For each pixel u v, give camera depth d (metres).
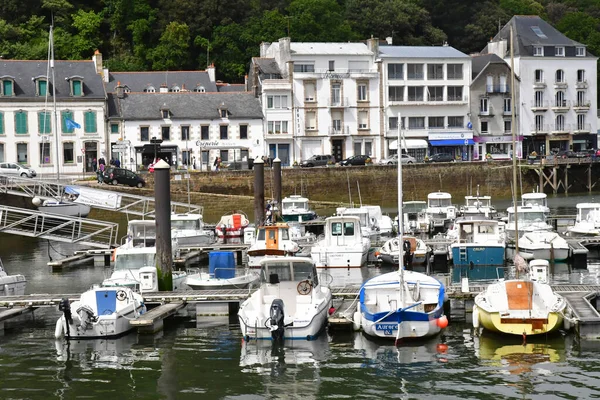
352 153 101.69
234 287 36.47
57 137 83.75
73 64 92.44
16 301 32.25
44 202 61.03
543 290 29.52
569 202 87.75
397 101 102.75
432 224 60.75
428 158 99.25
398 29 129.62
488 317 28.25
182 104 94.50
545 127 110.25
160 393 23.45
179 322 31.97
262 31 118.75
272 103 97.75
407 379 24.23
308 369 25.38
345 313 30.36
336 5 127.38
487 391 23.06
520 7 145.62
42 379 24.83
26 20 117.69
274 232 45.84
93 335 29.36
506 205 84.31
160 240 35.69
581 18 137.00
